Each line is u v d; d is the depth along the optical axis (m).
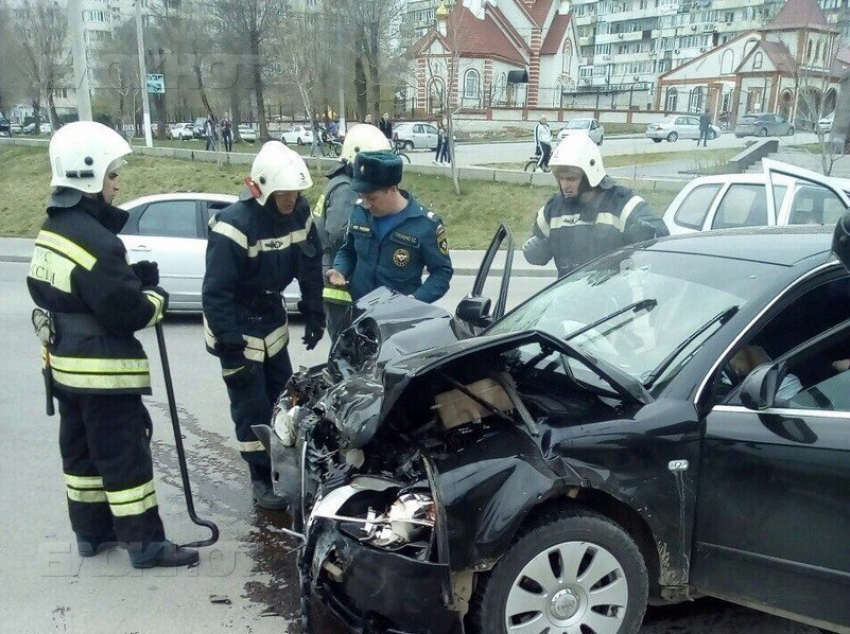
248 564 3.56
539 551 2.54
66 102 36.56
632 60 82.38
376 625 2.56
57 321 3.24
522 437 2.63
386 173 4.01
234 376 3.95
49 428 5.29
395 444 2.82
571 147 4.56
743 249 3.29
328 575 2.67
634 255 3.62
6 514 4.02
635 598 2.70
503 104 47.31
